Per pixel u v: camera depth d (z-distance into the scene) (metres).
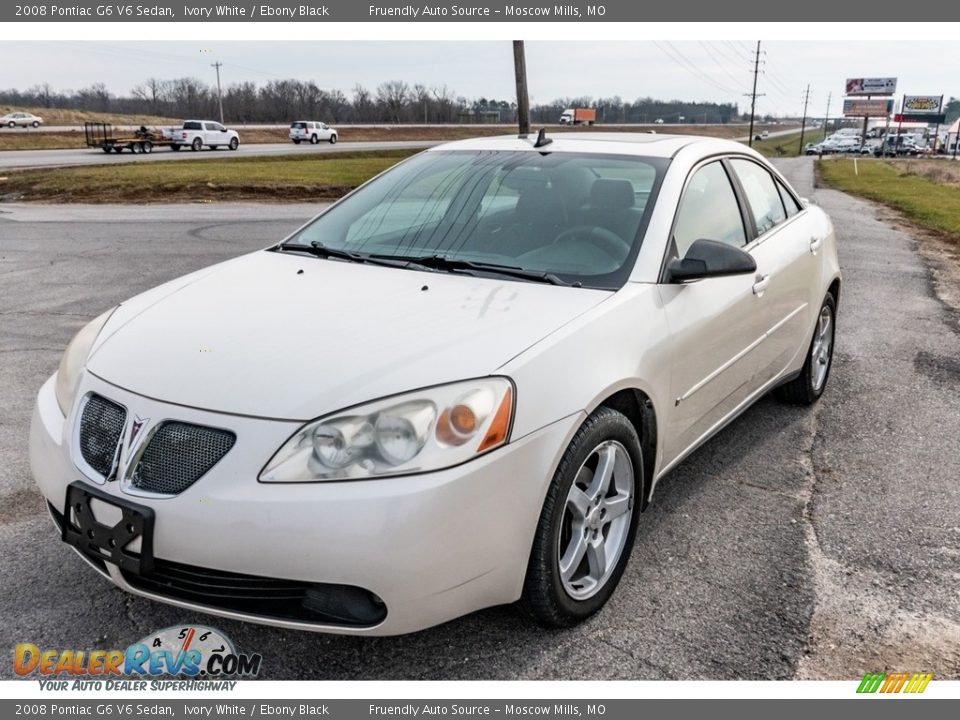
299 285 3.09
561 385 2.50
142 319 2.92
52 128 66.50
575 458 2.54
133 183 21.91
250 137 62.81
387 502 2.18
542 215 3.35
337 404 2.28
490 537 2.33
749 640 2.69
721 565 3.13
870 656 2.62
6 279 8.63
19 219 14.99
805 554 3.21
